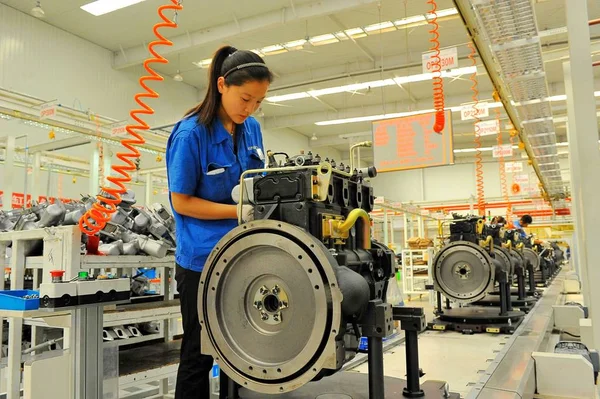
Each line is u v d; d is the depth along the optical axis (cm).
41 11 745
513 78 473
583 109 262
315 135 1564
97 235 267
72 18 835
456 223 384
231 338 135
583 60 263
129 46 952
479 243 367
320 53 995
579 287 809
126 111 993
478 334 337
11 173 513
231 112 163
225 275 137
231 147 174
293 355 125
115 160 628
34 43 826
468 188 1752
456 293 358
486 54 405
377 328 131
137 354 305
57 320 213
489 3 335
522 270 456
